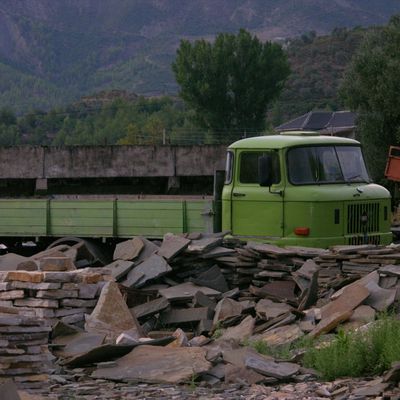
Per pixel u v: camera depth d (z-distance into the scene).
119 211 41.56
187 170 70.94
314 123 143.75
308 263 29.83
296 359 21.09
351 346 20.19
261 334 25.08
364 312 24.31
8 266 34.31
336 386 18.52
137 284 31.55
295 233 34.12
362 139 82.75
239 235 35.50
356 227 34.81
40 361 19.56
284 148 34.53
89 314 26.20
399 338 19.89
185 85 155.12
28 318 19.41
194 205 39.84
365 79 82.81
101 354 21.17
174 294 30.03
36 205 43.41
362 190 35.09
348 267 29.06
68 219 42.69
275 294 28.89
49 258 28.89
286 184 34.44
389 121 81.75
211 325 27.84
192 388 19.14
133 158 71.75
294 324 24.98
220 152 70.31
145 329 28.28
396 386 17.86
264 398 17.80
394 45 82.00
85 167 72.19
